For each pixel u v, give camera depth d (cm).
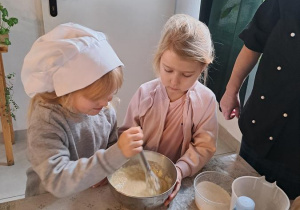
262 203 71
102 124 89
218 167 88
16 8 171
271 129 86
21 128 205
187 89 83
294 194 84
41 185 83
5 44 153
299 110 80
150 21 203
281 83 83
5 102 168
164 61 77
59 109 73
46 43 64
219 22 182
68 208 69
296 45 78
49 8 174
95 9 185
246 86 167
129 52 208
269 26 89
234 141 214
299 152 82
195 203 74
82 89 66
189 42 74
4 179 175
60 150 70
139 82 221
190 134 90
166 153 95
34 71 66
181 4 206
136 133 66
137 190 75
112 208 70
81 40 65
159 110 90
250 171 87
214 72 192
